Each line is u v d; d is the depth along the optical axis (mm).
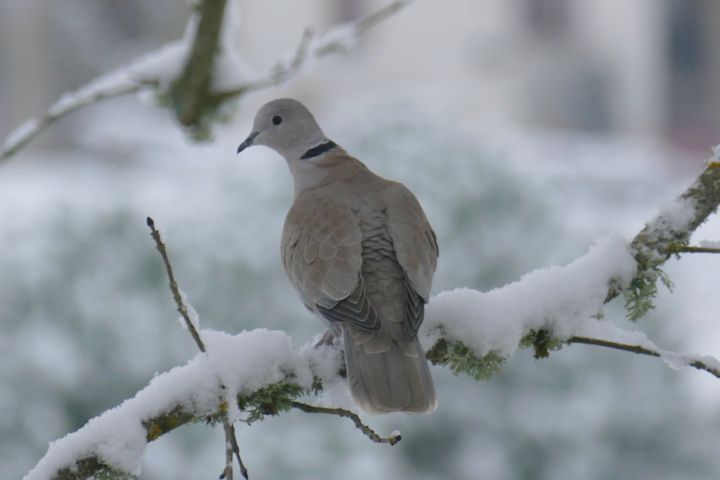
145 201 14250
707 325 15406
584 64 40031
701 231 23125
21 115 37875
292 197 12734
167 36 40094
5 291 11773
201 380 5531
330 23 39031
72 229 12195
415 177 12844
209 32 7848
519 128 39500
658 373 12383
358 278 6305
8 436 11445
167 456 11367
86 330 11688
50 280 11836
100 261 12117
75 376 11602
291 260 6688
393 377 5820
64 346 11703
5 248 12211
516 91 39375
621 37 40188
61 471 5336
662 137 42375
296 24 39000
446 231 12672
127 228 12289
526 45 39188
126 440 5402
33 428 11516
